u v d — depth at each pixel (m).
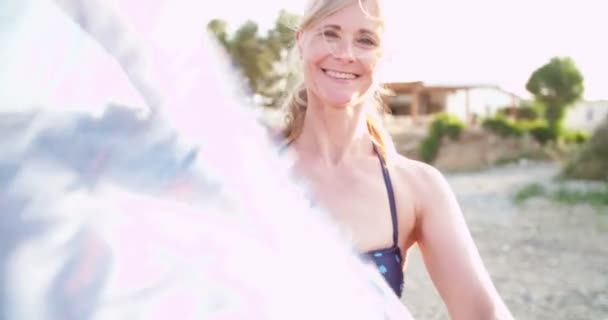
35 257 0.65
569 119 30.47
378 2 1.92
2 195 0.67
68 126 0.75
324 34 1.92
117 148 0.77
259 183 0.94
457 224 1.99
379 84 2.05
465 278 1.85
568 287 7.68
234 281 0.77
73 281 0.66
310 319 0.85
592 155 16.77
